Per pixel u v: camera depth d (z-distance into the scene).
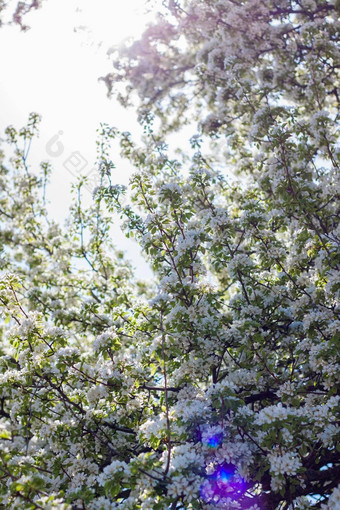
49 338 4.91
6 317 5.04
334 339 4.70
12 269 10.95
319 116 6.33
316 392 4.93
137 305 5.82
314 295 5.41
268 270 6.67
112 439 5.19
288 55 10.36
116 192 7.54
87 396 4.87
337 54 9.20
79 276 10.02
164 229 5.71
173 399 5.39
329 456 4.73
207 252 6.81
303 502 4.17
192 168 6.73
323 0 10.77
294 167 6.30
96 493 4.46
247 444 4.16
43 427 4.93
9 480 3.89
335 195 6.15
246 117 9.55
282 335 5.93
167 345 4.93
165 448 4.44
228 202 9.40
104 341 4.96
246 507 4.31
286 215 6.16
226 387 4.18
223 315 5.94
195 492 3.62
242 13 10.52
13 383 5.08
